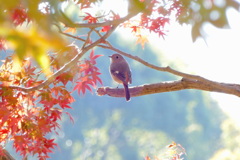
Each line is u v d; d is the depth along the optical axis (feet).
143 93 37.24
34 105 29.71
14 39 8.50
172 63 166.20
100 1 26.89
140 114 186.60
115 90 40.09
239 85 31.48
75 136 170.19
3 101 27.76
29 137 28.60
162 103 188.55
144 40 34.60
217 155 86.58
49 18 9.18
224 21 9.89
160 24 31.09
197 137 180.86
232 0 9.77
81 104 172.45
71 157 170.40
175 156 33.37
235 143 105.70
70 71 30.14
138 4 15.40
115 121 182.80
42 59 8.77
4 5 9.25
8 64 28.81
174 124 186.09
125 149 181.47
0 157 30.27
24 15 18.79
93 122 176.96
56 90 30.07
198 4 10.15
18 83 29.45
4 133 28.40
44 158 29.09
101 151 178.19
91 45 26.66
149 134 182.39
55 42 8.61
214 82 28.89
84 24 22.47
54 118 29.89
